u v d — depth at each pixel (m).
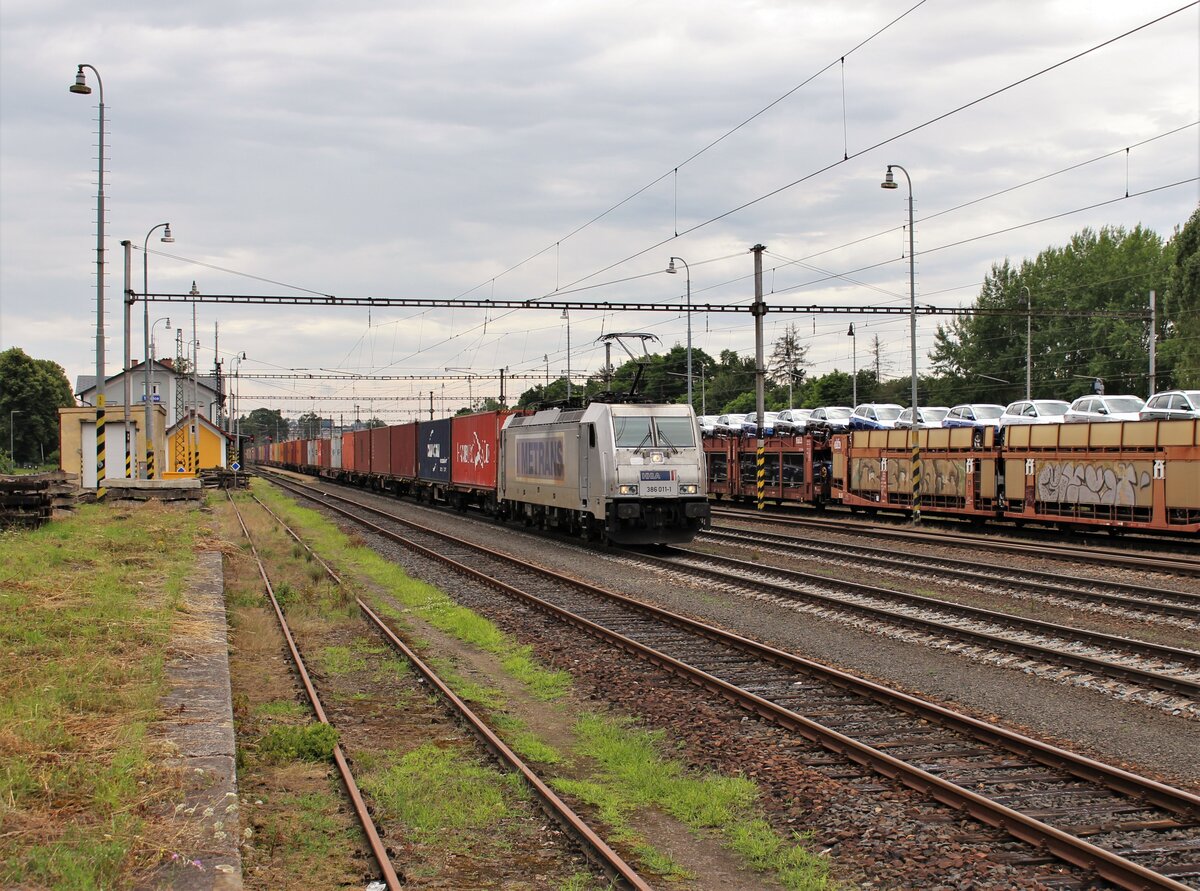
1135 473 24.69
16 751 7.11
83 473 42.00
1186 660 11.78
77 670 9.61
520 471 31.77
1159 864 6.34
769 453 40.94
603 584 19.36
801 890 6.22
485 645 14.12
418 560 23.78
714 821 7.39
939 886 6.20
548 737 9.77
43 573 15.45
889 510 34.91
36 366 98.88
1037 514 27.84
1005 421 36.12
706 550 24.75
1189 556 22.66
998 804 7.06
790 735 9.28
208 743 7.98
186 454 56.09
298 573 21.56
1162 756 8.59
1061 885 6.14
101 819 6.16
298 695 11.20
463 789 8.04
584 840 6.89
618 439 24.81
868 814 7.33
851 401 75.69
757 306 34.31
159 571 17.59
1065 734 9.27
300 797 7.79
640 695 10.95
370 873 6.44
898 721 9.69
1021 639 13.27
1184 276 47.22
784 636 13.87
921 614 15.18
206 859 5.84
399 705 10.91
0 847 5.57
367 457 60.28
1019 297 73.06
